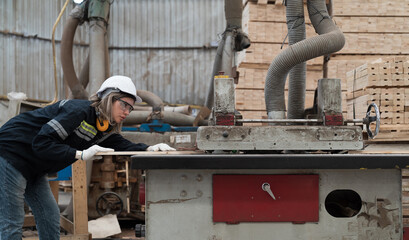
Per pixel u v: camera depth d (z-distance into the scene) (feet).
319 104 6.44
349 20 13.66
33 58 23.84
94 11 13.92
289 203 5.56
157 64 25.50
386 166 5.34
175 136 13.33
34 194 6.86
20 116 6.31
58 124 5.71
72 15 14.32
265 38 14.06
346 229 5.58
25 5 23.50
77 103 6.11
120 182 13.01
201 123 15.11
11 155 5.99
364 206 5.60
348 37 13.65
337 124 6.15
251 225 5.58
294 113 8.30
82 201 10.13
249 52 14.03
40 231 7.05
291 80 8.19
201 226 5.59
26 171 6.15
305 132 5.90
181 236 5.60
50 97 24.32
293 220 5.54
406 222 9.22
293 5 7.97
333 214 7.15
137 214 13.15
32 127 6.13
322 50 7.06
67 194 19.67
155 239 5.58
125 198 13.14
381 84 10.05
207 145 5.86
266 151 6.43
